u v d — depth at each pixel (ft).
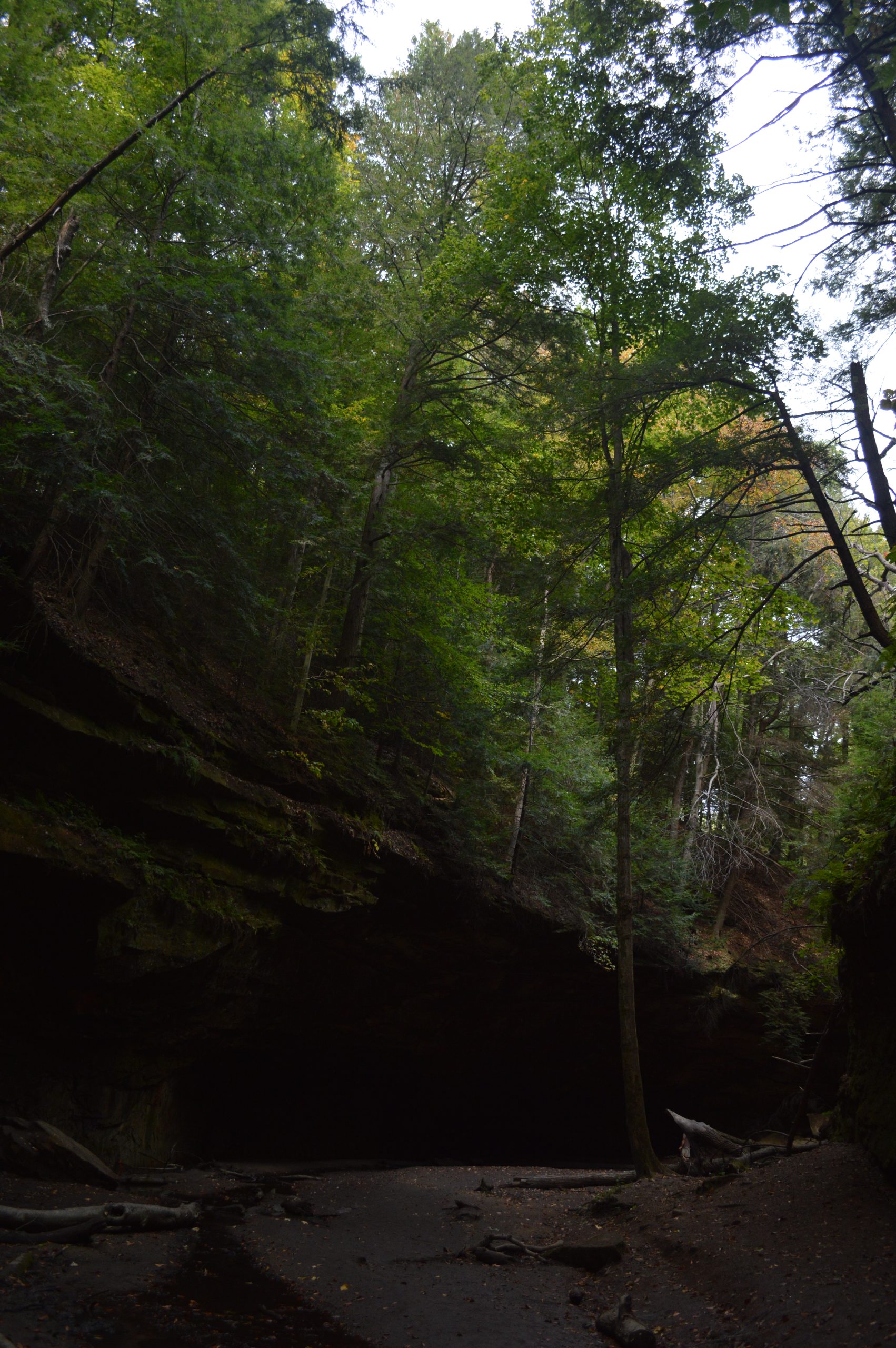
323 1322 23.39
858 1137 35.17
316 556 58.95
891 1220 26.84
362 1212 39.40
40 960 37.37
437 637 60.64
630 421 44.52
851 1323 20.11
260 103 42.88
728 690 46.24
